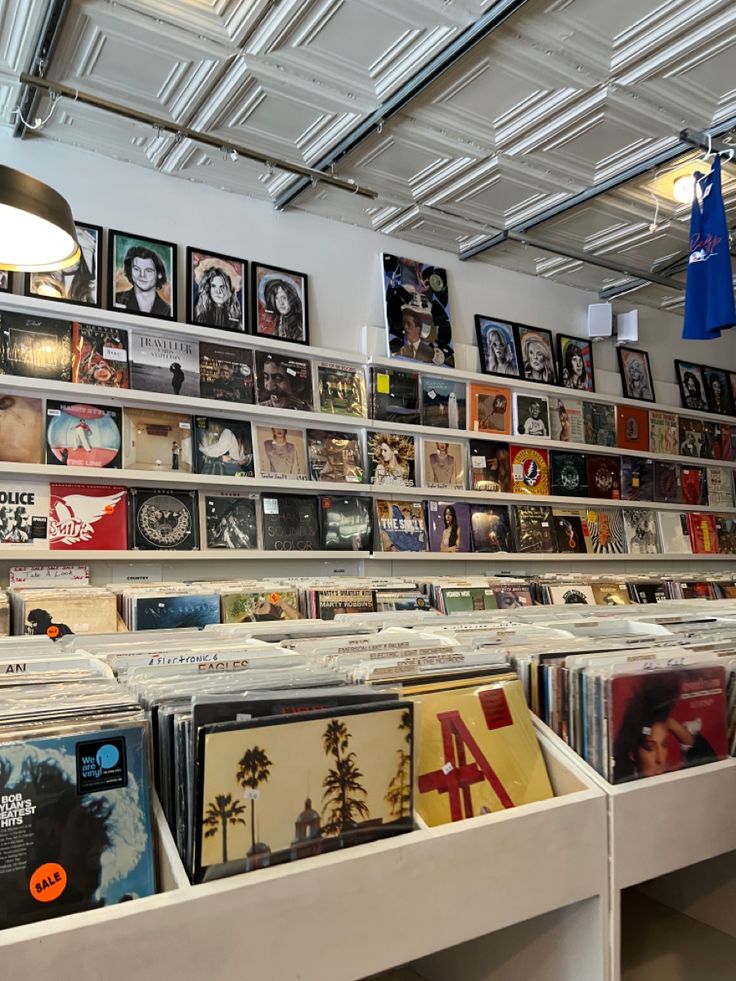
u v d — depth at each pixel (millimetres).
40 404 3697
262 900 781
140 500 3883
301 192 4480
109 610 2963
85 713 878
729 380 7125
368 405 4770
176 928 732
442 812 1019
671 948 1321
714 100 3785
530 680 1234
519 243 5363
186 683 1031
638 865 1072
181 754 848
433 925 889
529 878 971
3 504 3549
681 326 6922
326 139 3965
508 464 5332
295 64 3379
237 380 4270
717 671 1242
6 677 1074
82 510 3725
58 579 3672
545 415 5629
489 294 5664
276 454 4355
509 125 3943
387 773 917
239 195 4555
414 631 1554
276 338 4496
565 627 1676
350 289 4945
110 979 694
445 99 3707
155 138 3939
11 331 3652
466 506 5070
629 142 4121
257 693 920
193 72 3418
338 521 4488
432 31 3199
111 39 3197
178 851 827
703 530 6453
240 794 815
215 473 4105
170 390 4027
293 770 853
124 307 4000
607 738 1099
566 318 6121
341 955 823
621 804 1061
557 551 5441
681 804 1129
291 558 4320
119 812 815
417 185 4508
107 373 3863
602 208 4859
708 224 3979
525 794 1100
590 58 3422
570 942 1059
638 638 1527
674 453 6449
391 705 939
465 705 1119
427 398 5027
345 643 1410
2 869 739
